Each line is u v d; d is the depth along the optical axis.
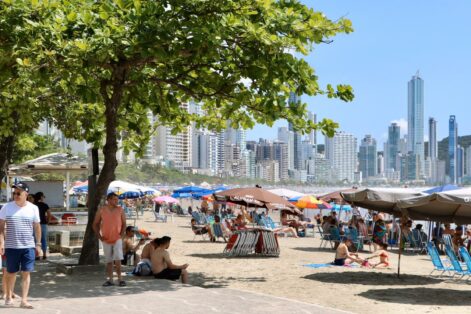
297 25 11.41
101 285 10.84
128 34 10.80
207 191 42.94
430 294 11.80
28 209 8.39
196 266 16.39
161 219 44.44
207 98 14.04
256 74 11.88
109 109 13.39
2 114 16.17
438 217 13.88
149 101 14.63
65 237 17.59
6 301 8.51
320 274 14.86
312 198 31.94
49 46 10.72
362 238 22.66
